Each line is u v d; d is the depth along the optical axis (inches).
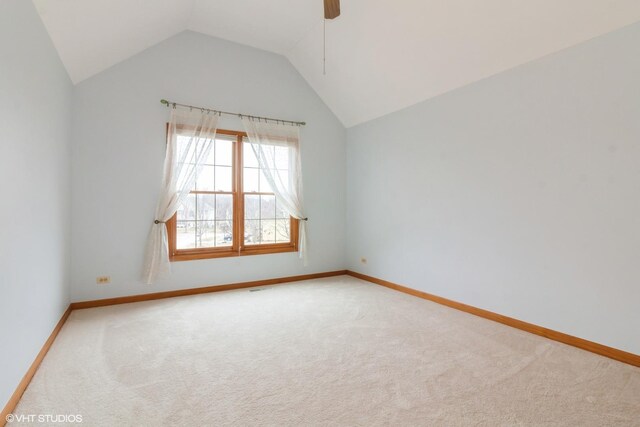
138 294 149.9
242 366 88.8
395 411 68.9
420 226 159.8
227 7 144.6
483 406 70.6
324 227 206.4
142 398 73.3
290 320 126.0
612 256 94.0
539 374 84.7
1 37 64.0
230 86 172.1
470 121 134.6
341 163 212.7
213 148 170.7
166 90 155.6
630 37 89.0
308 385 79.2
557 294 107.0
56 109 108.0
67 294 129.8
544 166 109.7
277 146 185.9
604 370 86.8
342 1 137.1
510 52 115.0
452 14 116.2
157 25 138.9
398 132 172.6
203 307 141.8
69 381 80.2
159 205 151.6
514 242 119.3
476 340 107.1
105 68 141.6
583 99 99.2
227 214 175.0
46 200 97.0
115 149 144.3
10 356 67.8
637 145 88.4
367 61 158.7
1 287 63.4
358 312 136.1
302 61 185.3
